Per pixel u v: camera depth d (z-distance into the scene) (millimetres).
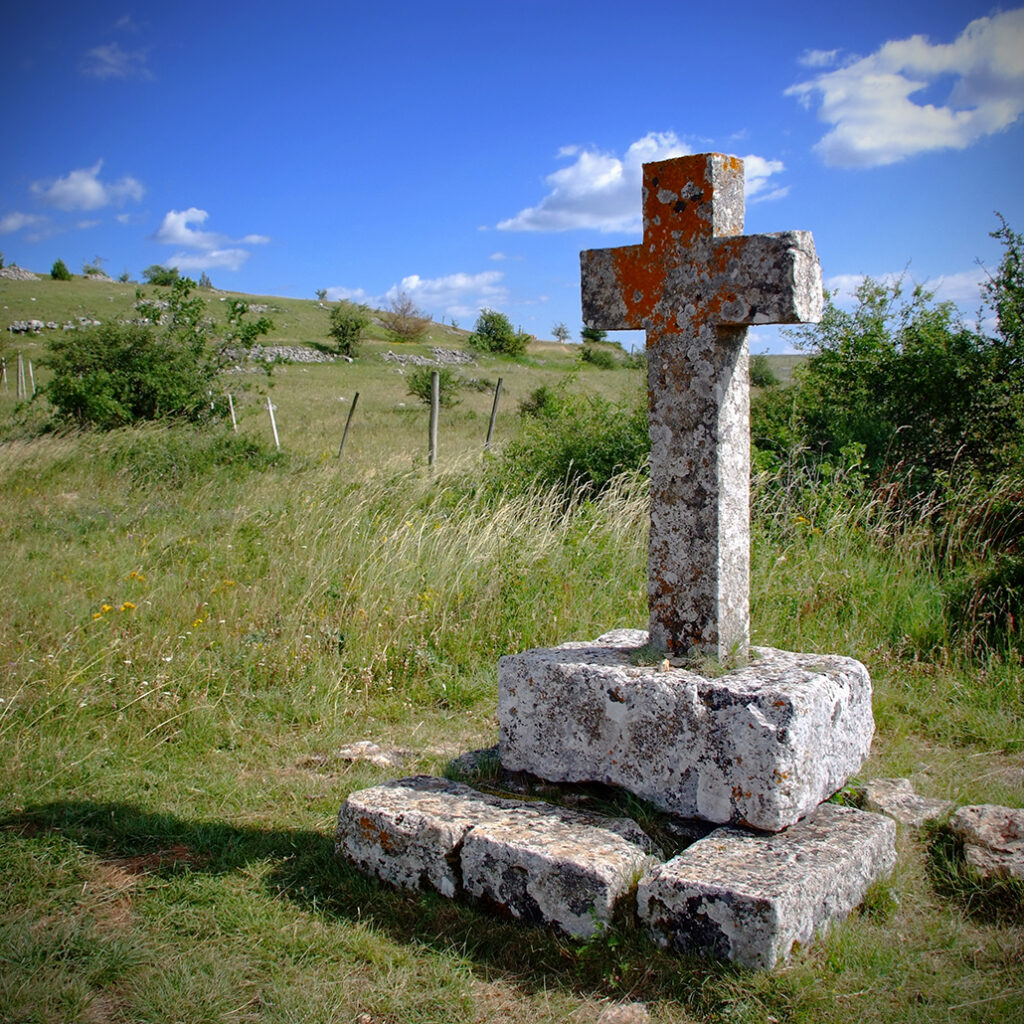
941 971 2750
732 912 2740
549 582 6645
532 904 3072
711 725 3273
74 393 15758
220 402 17938
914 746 4672
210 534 8523
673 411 3576
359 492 9281
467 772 4203
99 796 4129
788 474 8578
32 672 5195
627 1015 2643
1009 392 9102
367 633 5953
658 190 3549
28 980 2799
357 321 48281
